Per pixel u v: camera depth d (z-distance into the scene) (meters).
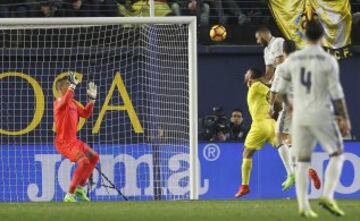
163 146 47.88
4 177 46.91
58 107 42.69
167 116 48.69
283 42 41.66
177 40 48.62
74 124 42.91
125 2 52.53
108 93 48.94
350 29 52.44
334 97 27.61
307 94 27.69
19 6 52.06
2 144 47.50
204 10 52.16
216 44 51.91
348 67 52.50
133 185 46.91
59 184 46.78
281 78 28.64
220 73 51.78
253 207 34.44
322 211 31.06
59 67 49.06
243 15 52.62
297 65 27.86
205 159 46.72
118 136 48.38
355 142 47.25
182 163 47.50
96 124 48.25
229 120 50.47
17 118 48.38
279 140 40.66
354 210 32.16
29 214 31.25
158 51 48.97
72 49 49.06
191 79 44.69
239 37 52.38
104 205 36.97
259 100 42.62
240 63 51.81
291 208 33.53
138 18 44.31
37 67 48.84
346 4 52.25
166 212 31.84
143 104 48.75
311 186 46.53
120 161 47.09
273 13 52.00
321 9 52.00
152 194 46.97
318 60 27.61
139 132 48.47
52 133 48.47
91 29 49.38
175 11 52.31
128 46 49.09
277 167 46.97
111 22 44.31
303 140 28.00
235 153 46.88
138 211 32.47
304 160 28.17
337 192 47.09
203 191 46.59
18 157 47.16
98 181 46.50
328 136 27.75
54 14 51.50
